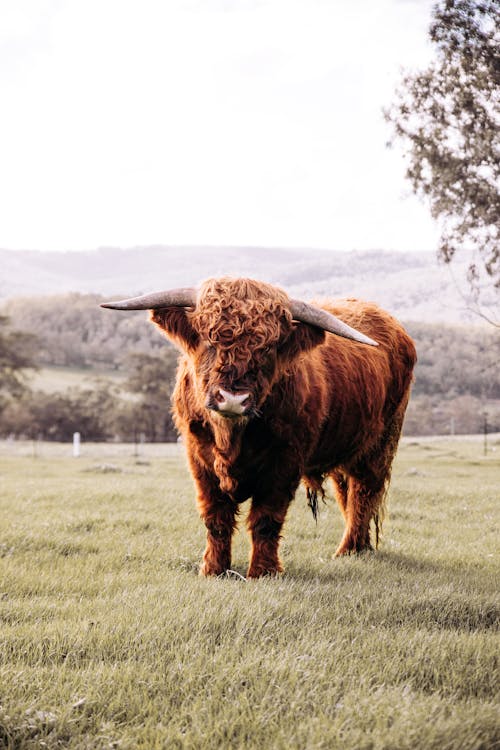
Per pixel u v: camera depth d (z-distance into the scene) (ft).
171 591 18.72
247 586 19.26
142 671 13.39
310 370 22.76
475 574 23.54
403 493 47.91
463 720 11.76
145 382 258.98
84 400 270.46
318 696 12.60
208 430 21.27
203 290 19.74
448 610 17.93
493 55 70.28
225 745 11.18
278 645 14.80
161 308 20.17
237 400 18.44
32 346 262.88
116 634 15.12
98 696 12.48
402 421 29.94
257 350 18.94
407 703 12.09
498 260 74.59
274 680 13.04
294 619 16.62
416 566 24.93
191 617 16.28
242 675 13.24
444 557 26.99
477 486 55.72
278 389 20.75
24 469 82.43
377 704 12.12
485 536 32.50
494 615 17.94
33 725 11.43
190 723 11.87
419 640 15.30
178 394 21.93
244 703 12.26
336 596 18.81
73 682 12.94
